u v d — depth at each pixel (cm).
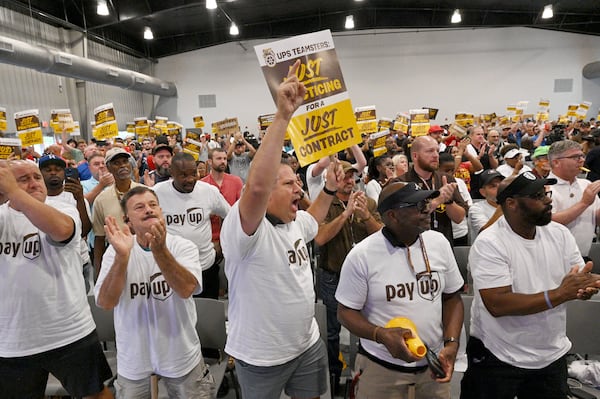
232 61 1753
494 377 168
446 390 157
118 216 291
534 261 160
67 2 1201
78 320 189
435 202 226
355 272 155
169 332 172
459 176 500
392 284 151
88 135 1354
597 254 295
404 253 152
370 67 1697
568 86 1625
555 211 261
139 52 1703
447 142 737
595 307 217
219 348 228
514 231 163
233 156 588
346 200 262
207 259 285
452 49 1659
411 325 141
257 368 157
